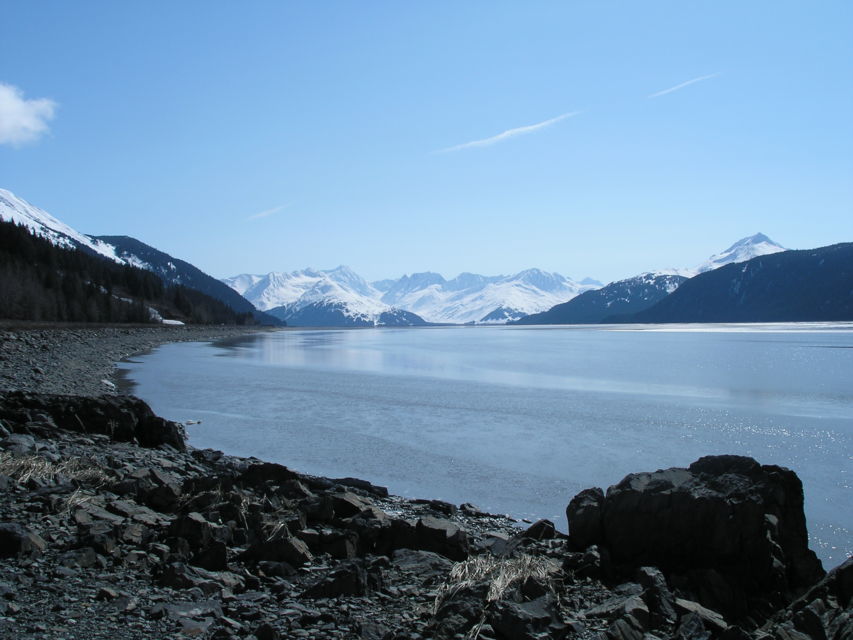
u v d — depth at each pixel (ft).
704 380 212.84
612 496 43.27
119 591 32.86
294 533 45.37
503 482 84.07
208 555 38.73
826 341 506.07
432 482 83.97
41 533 40.88
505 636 29.55
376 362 296.71
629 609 32.30
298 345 488.85
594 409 145.79
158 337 500.74
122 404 88.89
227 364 269.64
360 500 55.06
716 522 39.09
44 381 151.94
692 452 101.96
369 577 36.63
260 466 62.34
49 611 30.04
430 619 31.89
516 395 169.58
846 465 94.38
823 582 35.24
